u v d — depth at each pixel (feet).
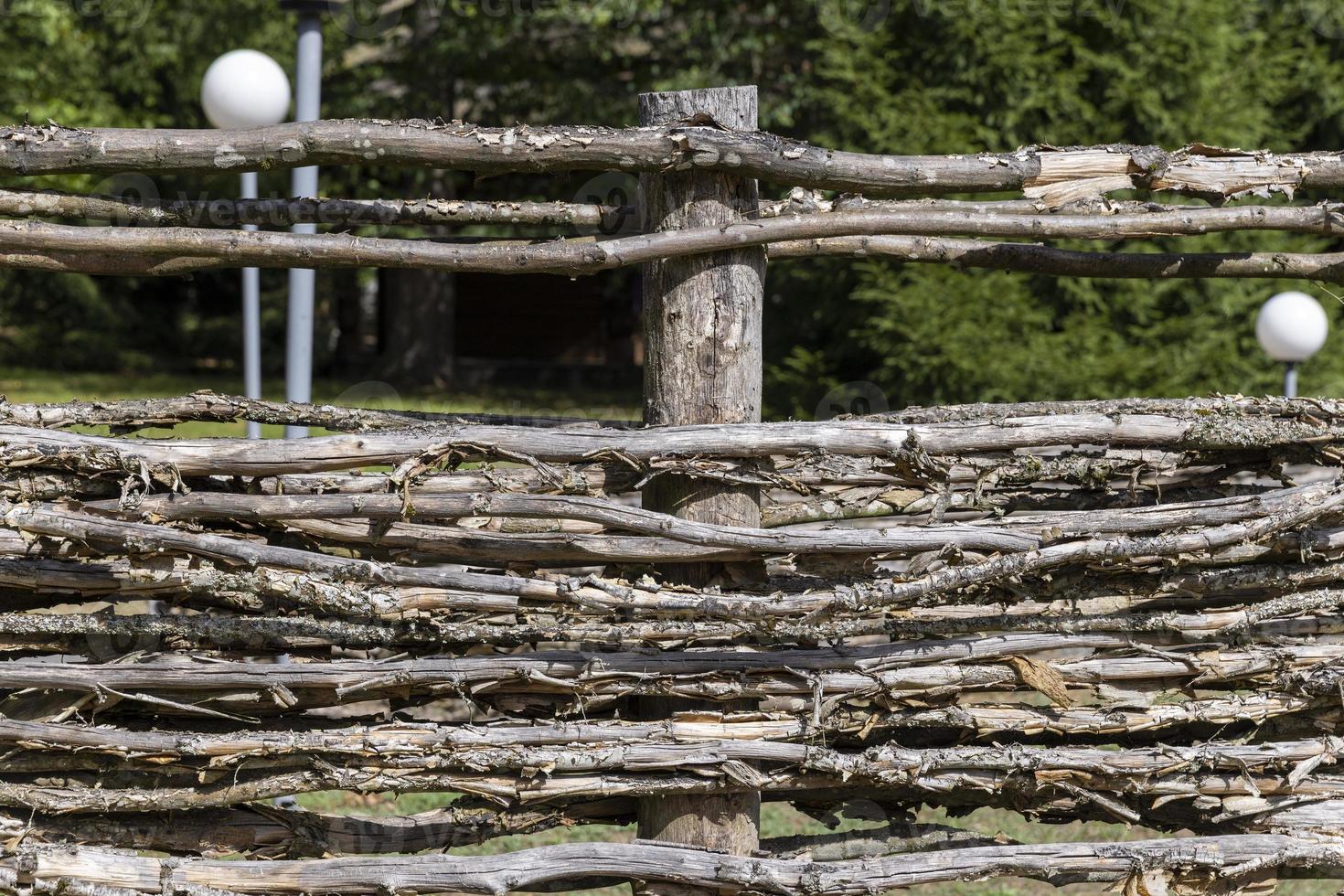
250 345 14.25
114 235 7.13
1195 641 7.99
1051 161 7.43
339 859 7.38
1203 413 7.68
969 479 7.73
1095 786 7.80
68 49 46.34
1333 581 8.02
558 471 7.20
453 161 7.03
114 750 7.21
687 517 7.45
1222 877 7.80
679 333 7.41
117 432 7.60
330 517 7.16
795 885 7.47
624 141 6.97
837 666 7.57
